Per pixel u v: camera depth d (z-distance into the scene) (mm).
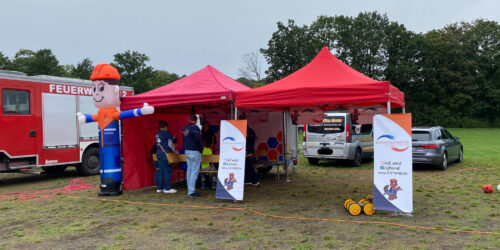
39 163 9969
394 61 50156
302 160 15172
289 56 47750
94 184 9828
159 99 7719
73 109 11000
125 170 8555
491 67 54938
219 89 7398
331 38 49625
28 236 5004
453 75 50812
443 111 51500
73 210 6578
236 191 6965
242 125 7047
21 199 7707
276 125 10500
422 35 51469
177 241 4695
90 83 11570
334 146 12594
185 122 10648
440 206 6441
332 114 12719
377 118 5934
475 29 56969
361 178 10195
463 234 4770
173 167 9039
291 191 8211
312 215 5941
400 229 5039
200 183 9391
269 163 9969
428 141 11367
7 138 9219
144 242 4668
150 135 9242
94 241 4750
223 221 5656
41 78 10094
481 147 20328
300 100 6508
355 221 5504
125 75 59000
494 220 5480
